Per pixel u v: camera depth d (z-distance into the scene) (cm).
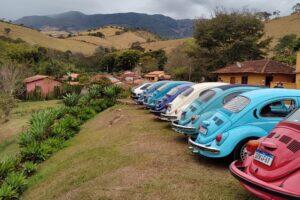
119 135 1459
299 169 560
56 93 5672
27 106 4366
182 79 5850
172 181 836
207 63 5434
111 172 974
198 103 1140
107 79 4872
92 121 2134
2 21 15012
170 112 1391
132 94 2647
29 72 6019
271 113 891
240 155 861
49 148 1498
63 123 1817
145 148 1163
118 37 19088
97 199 809
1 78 4303
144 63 9638
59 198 911
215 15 5600
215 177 841
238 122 880
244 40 5291
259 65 3838
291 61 4994
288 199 539
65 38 17162
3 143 2430
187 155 1036
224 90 1120
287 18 10400
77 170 1091
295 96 896
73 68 9738
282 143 598
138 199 772
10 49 9100
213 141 888
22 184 1132
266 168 601
